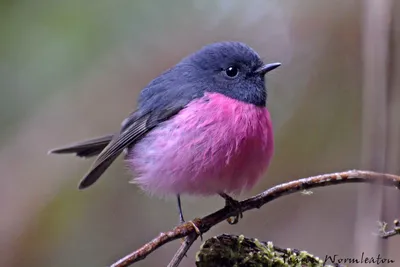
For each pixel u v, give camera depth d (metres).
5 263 11.66
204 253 5.84
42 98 12.02
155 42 12.45
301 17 12.61
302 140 12.10
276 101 12.39
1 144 12.12
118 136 8.60
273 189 6.66
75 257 11.88
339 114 12.05
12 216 11.84
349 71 12.09
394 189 7.13
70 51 11.66
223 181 7.30
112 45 12.01
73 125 12.16
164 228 12.21
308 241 11.48
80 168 12.25
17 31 11.48
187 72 7.95
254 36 12.76
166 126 7.55
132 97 12.23
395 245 10.12
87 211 12.15
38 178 12.09
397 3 8.84
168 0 12.35
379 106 7.03
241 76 7.54
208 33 12.70
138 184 8.24
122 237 12.11
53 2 11.57
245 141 7.15
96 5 11.78
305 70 12.41
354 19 12.10
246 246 5.87
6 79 11.66
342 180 6.23
